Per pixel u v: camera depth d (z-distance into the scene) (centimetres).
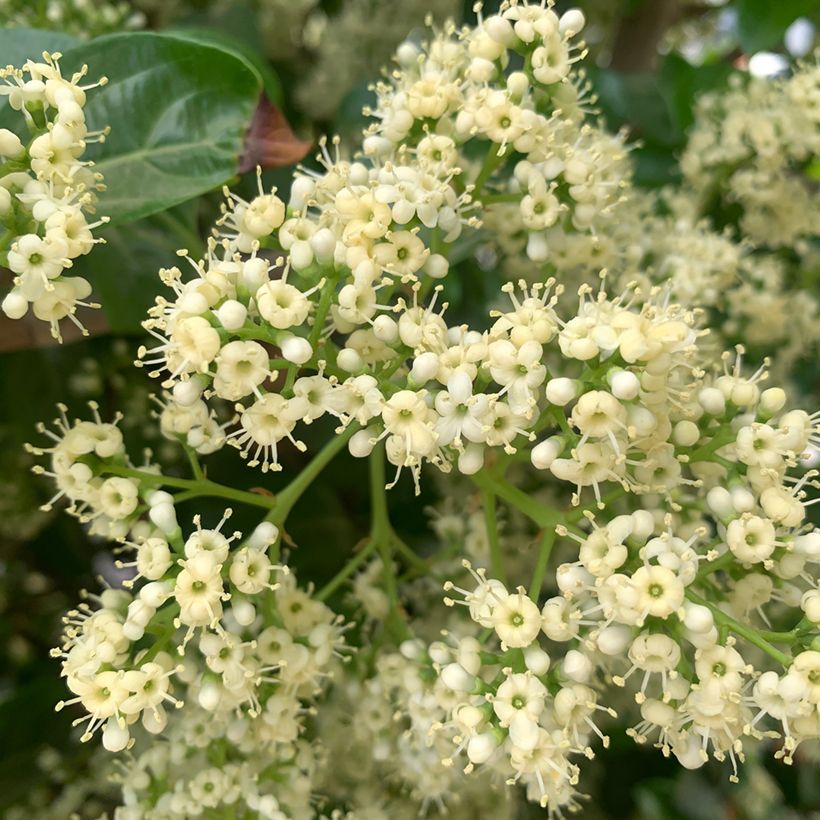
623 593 15
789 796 28
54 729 22
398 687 18
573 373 19
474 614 16
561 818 18
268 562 16
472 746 15
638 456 16
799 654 15
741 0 28
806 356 26
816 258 26
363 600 20
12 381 23
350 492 24
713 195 25
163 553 16
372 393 15
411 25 31
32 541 26
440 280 22
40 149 15
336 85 30
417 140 18
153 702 15
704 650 15
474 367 15
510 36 18
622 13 33
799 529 16
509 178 21
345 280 16
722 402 16
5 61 17
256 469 23
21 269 15
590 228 19
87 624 16
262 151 18
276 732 17
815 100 23
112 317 21
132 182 17
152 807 18
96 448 17
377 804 20
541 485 22
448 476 24
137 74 17
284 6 31
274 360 15
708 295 21
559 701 15
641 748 25
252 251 16
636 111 27
